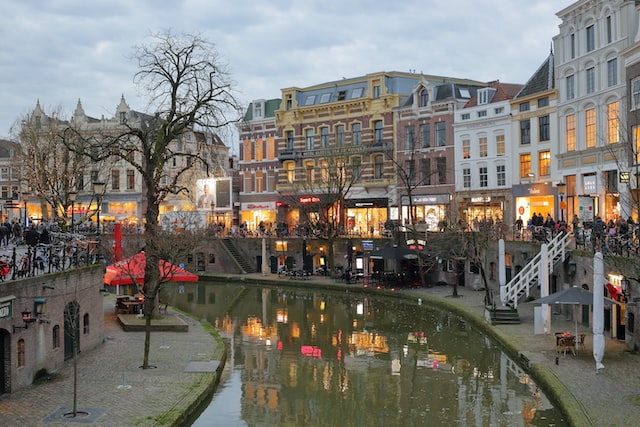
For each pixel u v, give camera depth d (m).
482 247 39.12
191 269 53.31
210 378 21.52
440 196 54.62
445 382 23.05
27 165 47.16
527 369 23.20
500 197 50.41
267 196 67.69
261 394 21.73
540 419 18.70
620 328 25.84
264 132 68.00
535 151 47.50
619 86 35.75
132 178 71.56
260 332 32.72
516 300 31.61
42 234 27.48
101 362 23.52
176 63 32.84
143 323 30.84
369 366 25.55
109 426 16.34
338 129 63.03
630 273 22.81
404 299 42.25
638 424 16.14
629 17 35.16
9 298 18.11
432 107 55.34
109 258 45.62
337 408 20.30
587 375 20.78
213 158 34.81
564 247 32.53
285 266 56.03
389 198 58.25
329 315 37.72
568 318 31.73
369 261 52.84
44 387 19.77
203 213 59.59
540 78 48.03
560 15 41.56
